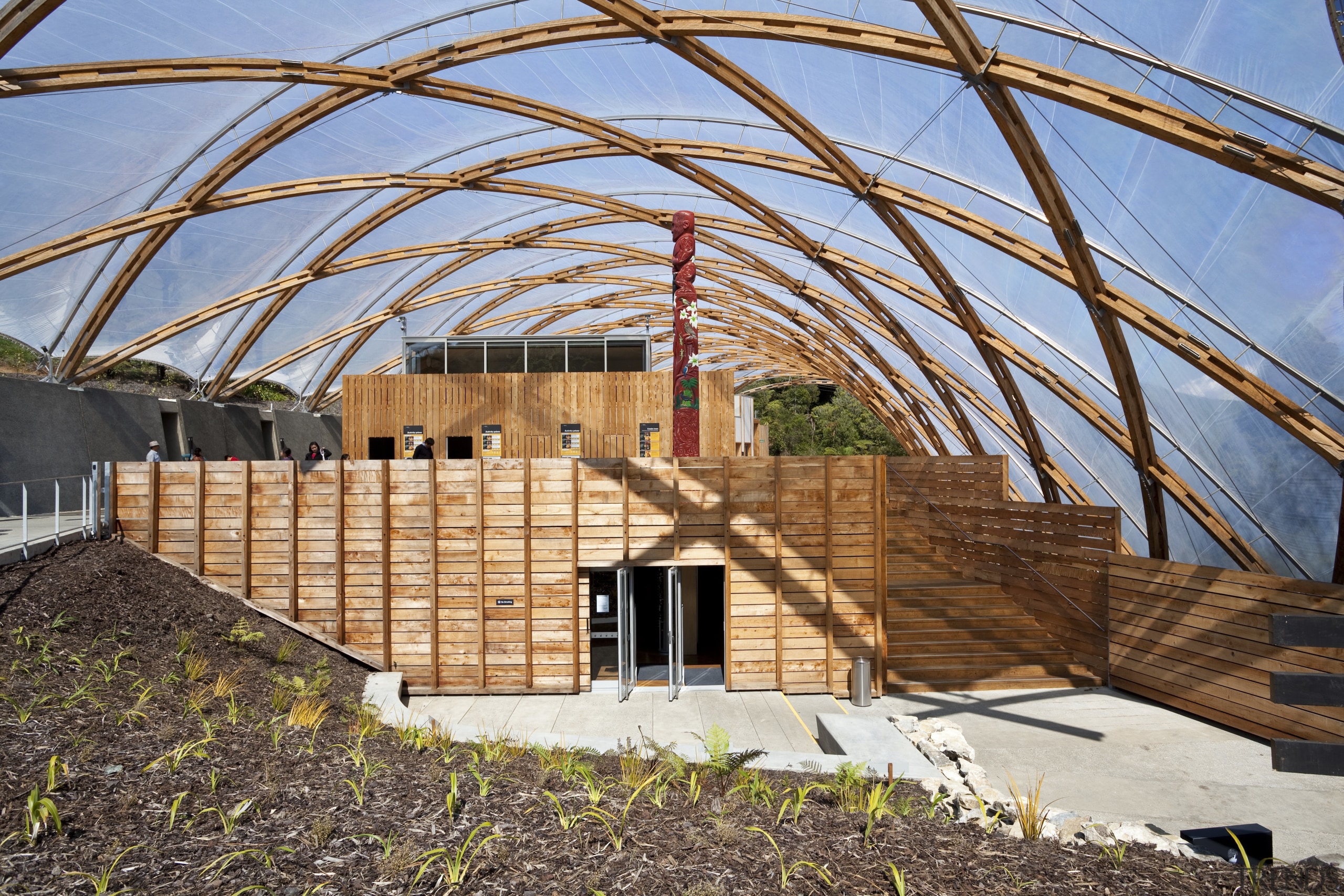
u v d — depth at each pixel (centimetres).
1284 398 1614
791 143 2380
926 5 1330
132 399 3300
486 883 495
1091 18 1403
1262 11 1178
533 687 1741
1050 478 2858
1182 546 2217
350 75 2038
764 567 1766
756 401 7662
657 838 580
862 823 660
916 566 2120
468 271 4062
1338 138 1239
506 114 2548
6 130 1975
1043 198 1670
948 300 2461
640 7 1666
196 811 565
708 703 1681
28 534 1520
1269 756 1281
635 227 3706
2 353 3020
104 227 2431
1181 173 1495
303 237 3067
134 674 977
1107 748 1332
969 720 1516
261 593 1716
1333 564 1741
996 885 542
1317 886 559
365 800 611
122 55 1880
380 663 1719
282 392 4841
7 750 620
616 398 2552
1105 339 1884
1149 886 553
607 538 1745
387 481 1728
